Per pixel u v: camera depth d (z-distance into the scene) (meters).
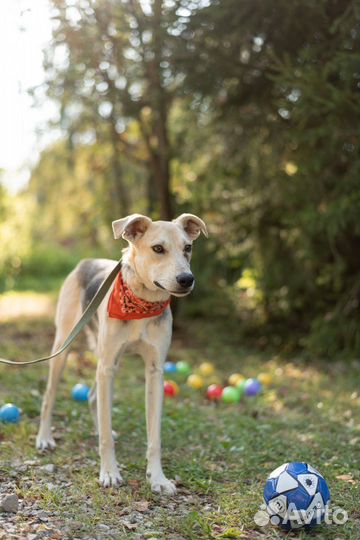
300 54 6.85
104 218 11.08
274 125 7.99
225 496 3.71
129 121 9.47
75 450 4.53
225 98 8.25
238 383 6.85
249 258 9.29
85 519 3.29
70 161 10.62
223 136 8.91
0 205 14.96
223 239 9.38
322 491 3.27
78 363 7.55
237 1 6.63
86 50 7.93
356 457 4.51
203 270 9.80
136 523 3.34
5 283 15.92
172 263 3.64
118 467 4.20
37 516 3.33
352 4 6.11
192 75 7.71
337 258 8.09
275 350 8.98
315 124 7.31
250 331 9.66
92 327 4.44
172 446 4.72
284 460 4.43
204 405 6.21
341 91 6.51
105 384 4.00
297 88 6.64
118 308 3.91
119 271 4.07
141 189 11.28
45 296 15.08
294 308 9.24
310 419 5.61
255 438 4.95
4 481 3.81
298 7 6.58
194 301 10.62
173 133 10.06
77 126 9.41
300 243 8.41
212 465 4.32
